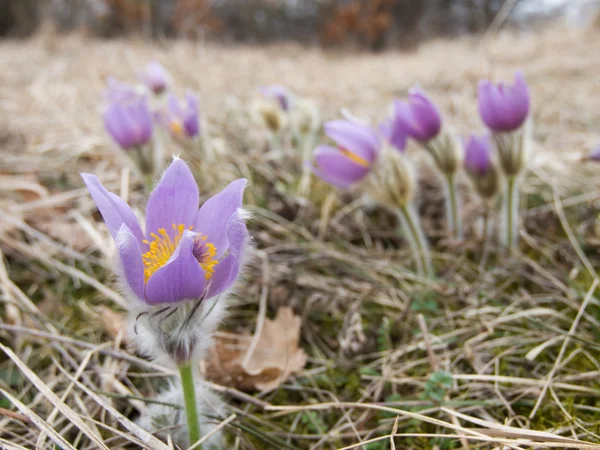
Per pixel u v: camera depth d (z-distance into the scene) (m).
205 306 0.28
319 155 0.44
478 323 0.41
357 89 1.06
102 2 2.07
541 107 0.79
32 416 0.30
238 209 0.26
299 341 0.41
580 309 0.38
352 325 0.40
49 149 0.64
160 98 0.61
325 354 0.40
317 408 0.34
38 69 1.14
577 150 0.62
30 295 0.46
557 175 0.57
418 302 0.42
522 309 0.42
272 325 0.41
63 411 0.31
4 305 0.44
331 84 1.12
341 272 0.47
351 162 0.44
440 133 0.45
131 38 1.78
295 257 0.48
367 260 0.48
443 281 0.44
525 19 2.43
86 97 0.87
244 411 0.36
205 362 0.37
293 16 2.75
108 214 0.26
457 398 0.35
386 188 0.44
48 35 1.64
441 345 0.39
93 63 1.23
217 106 0.82
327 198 0.54
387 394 0.37
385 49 2.39
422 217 0.55
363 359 0.40
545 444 0.28
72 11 2.12
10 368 0.39
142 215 0.50
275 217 0.52
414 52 2.05
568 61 1.13
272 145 0.65
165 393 0.34
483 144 0.45
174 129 0.53
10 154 0.63
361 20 2.32
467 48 1.60
